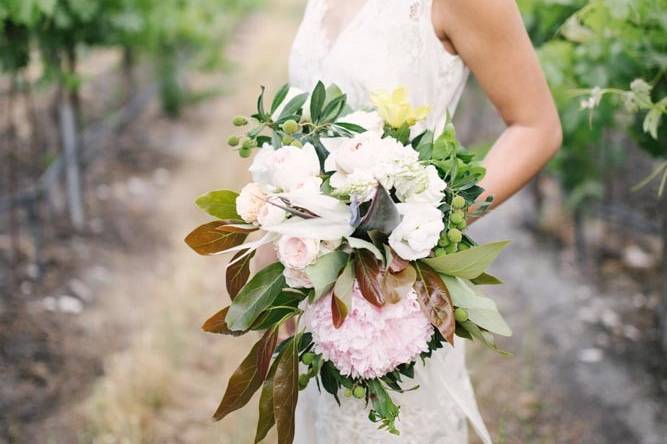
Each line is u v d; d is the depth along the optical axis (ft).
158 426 10.52
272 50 44.14
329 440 5.49
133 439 10.15
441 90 5.43
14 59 12.91
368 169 4.33
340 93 4.99
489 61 5.10
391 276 4.30
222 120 29.58
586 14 7.91
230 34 46.78
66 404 10.93
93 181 20.44
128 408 10.69
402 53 5.27
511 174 5.11
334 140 4.88
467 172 4.52
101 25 15.39
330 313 4.38
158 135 26.35
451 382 5.36
